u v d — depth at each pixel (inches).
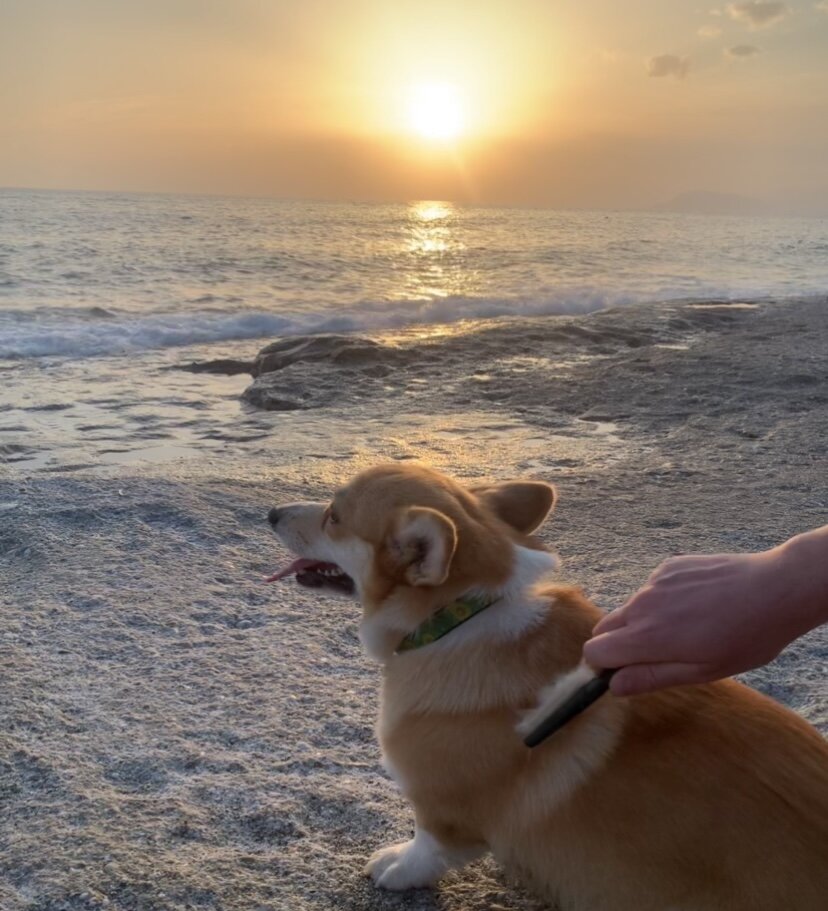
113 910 34.8
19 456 115.0
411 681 35.6
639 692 24.9
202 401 152.1
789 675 53.8
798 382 145.2
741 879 28.3
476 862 39.1
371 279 366.0
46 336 209.6
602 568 71.4
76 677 52.6
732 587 23.8
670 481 97.5
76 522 77.6
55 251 415.2
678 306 249.3
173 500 83.0
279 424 133.5
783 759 30.4
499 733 32.8
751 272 463.5
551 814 31.3
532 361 173.3
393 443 119.6
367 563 38.9
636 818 29.9
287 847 39.2
